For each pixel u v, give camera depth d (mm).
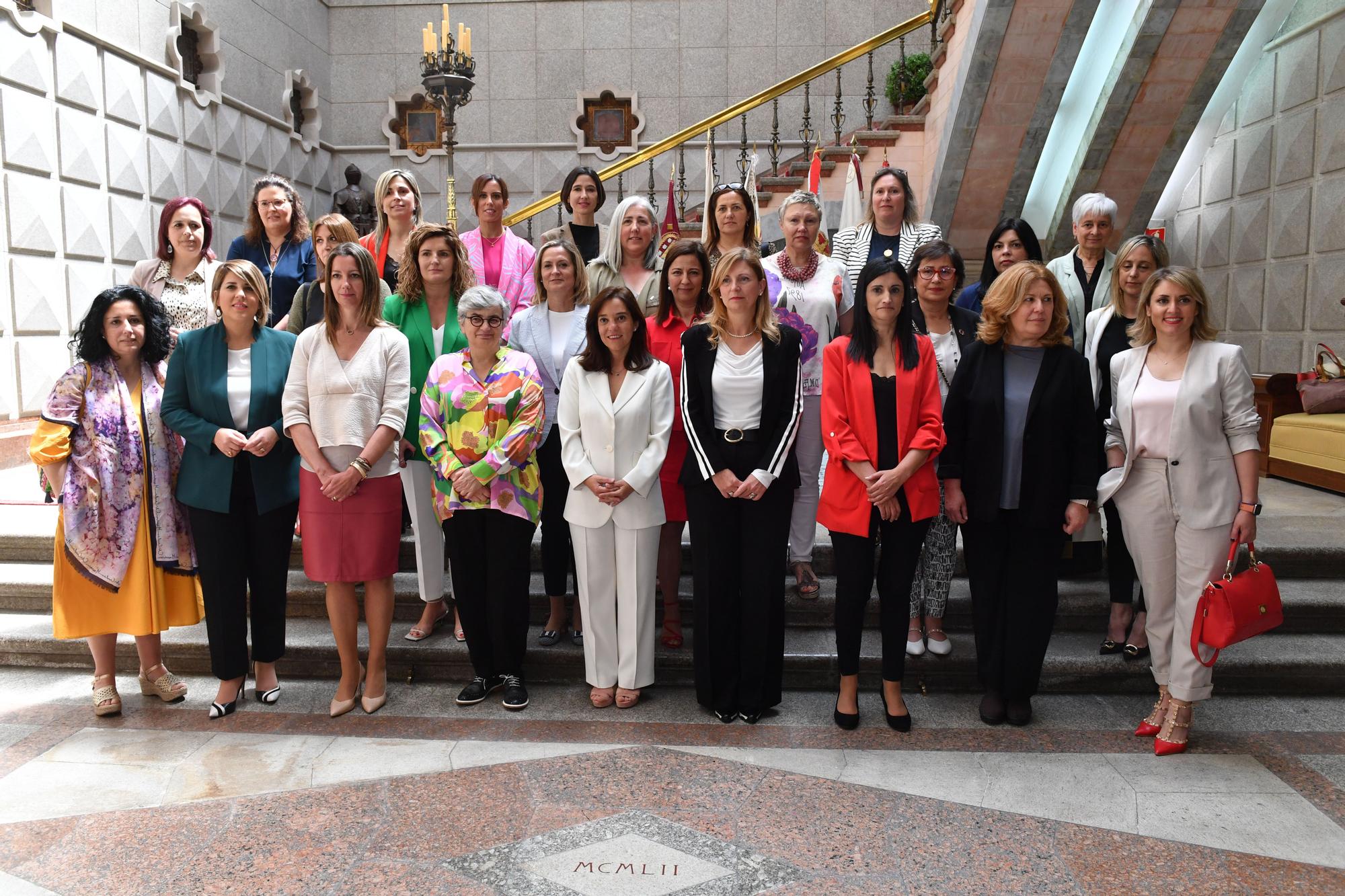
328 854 2572
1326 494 5656
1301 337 6598
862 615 3402
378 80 10570
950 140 7461
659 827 2705
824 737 3357
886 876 2463
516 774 3053
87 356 3504
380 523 3469
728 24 10352
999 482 3338
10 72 5859
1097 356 3807
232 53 8484
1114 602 3838
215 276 3473
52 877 2475
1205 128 7586
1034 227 8516
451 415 3527
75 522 3414
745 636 3439
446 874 2473
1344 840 2646
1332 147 6246
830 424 3363
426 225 3861
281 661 3959
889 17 10242
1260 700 3691
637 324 3510
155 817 2785
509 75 10562
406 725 3471
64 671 4027
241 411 3492
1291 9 6688
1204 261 7699
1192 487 3158
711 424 3422
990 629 3467
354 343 3482
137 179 7098
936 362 3400
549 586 3998
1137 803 2861
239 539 3520
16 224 5969
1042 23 6598
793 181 8094
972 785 2980
